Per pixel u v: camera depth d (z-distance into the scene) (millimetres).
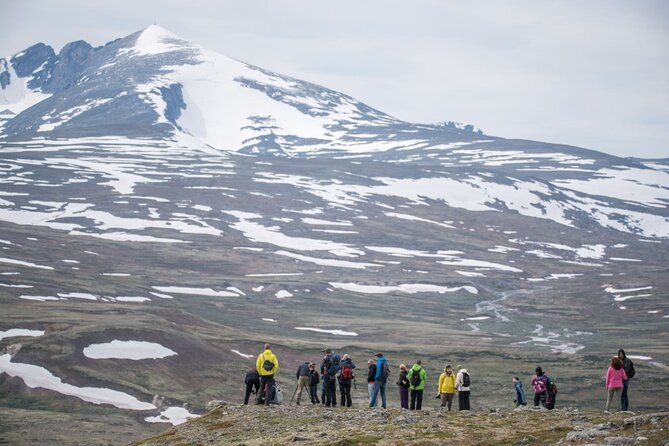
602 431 32750
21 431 100562
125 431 105062
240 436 42312
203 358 141375
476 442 34750
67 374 125688
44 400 117750
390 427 39938
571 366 143875
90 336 138375
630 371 44312
